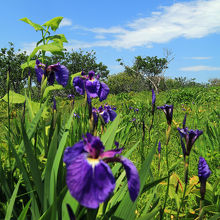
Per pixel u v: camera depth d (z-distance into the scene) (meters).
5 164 2.69
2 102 11.23
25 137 1.92
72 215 1.23
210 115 7.07
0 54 18.84
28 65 3.20
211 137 4.84
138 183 1.24
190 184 2.76
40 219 1.68
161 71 38.47
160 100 15.52
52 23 3.59
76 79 2.40
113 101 15.95
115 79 37.50
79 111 4.83
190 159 4.35
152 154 1.91
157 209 1.88
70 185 1.17
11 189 2.37
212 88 19.31
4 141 3.62
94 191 1.16
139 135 5.70
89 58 27.09
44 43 3.61
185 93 15.28
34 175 1.91
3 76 17.08
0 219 2.05
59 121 2.88
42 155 2.77
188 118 8.17
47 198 1.94
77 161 1.25
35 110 3.07
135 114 8.12
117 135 4.94
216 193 2.80
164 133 6.07
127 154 2.36
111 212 1.89
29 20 3.49
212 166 3.86
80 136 3.44
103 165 1.24
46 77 2.63
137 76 39.34
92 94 2.34
